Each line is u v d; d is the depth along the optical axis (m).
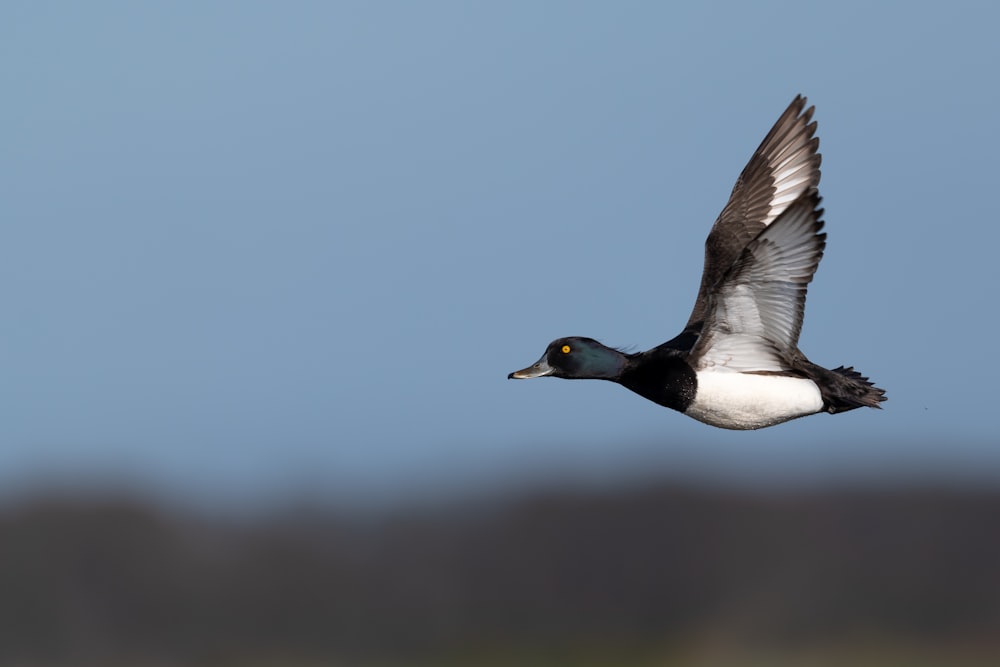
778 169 13.23
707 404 12.10
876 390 12.10
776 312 11.70
